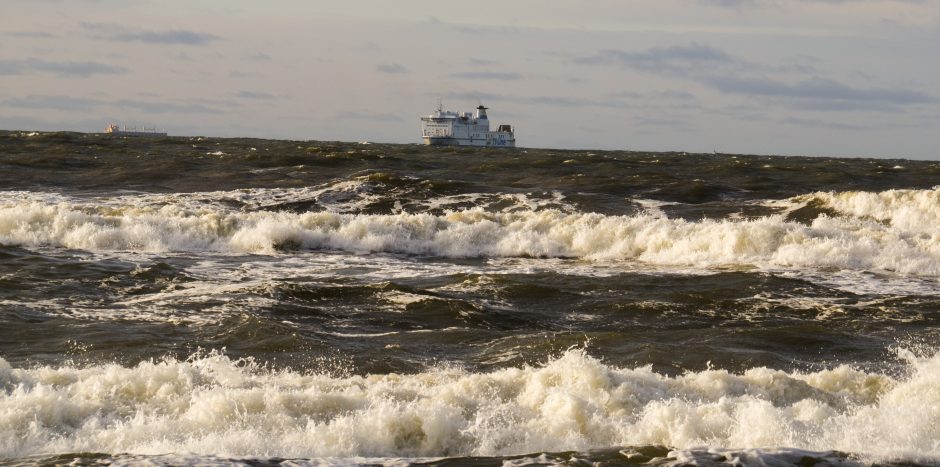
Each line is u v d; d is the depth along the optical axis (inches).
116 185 5994.1
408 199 5526.6
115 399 1587.1
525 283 3075.8
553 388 1663.4
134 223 3907.5
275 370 1967.3
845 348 2265.0
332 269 3427.7
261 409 1535.4
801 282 3152.1
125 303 2657.5
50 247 3617.1
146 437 1405.0
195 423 1471.5
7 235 3705.7
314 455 1344.7
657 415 1502.2
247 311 2561.5
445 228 4089.6
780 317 2696.9
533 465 1252.5
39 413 1466.5
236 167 7032.5
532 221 4143.7
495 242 4001.0
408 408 1526.8
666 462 1237.7
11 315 2445.9
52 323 2370.8
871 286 3149.6
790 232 3750.0
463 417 1519.4
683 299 2896.2
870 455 1264.8
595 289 3053.6
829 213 5128.0
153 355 2075.5
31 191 5565.9
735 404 1551.4
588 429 1483.8
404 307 2689.5
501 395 1667.1
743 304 2847.0
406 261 3698.3
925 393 1674.5
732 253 3722.9
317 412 1544.0
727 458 1245.1
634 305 2815.0
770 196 6181.1
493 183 6540.4
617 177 6732.3
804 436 1416.1
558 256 3890.3
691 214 5255.9
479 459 1283.2
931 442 1396.4
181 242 3833.7
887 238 3678.6
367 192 5625.0
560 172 7416.3
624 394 1646.2
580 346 2234.3
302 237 3949.3
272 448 1354.6
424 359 2110.0
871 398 1713.8
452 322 2546.8
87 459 1218.0
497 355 2159.2
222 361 1994.3
